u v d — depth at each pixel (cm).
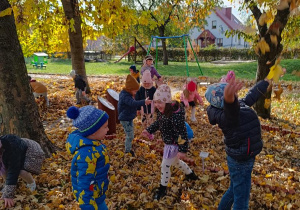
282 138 621
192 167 477
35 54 2745
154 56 3638
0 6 438
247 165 278
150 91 674
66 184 413
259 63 685
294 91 1137
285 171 468
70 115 258
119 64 3073
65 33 1141
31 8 789
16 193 389
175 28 3127
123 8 758
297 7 180
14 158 338
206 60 3719
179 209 361
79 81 976
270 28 196
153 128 379
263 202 374
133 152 532
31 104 484
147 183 431
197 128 718
